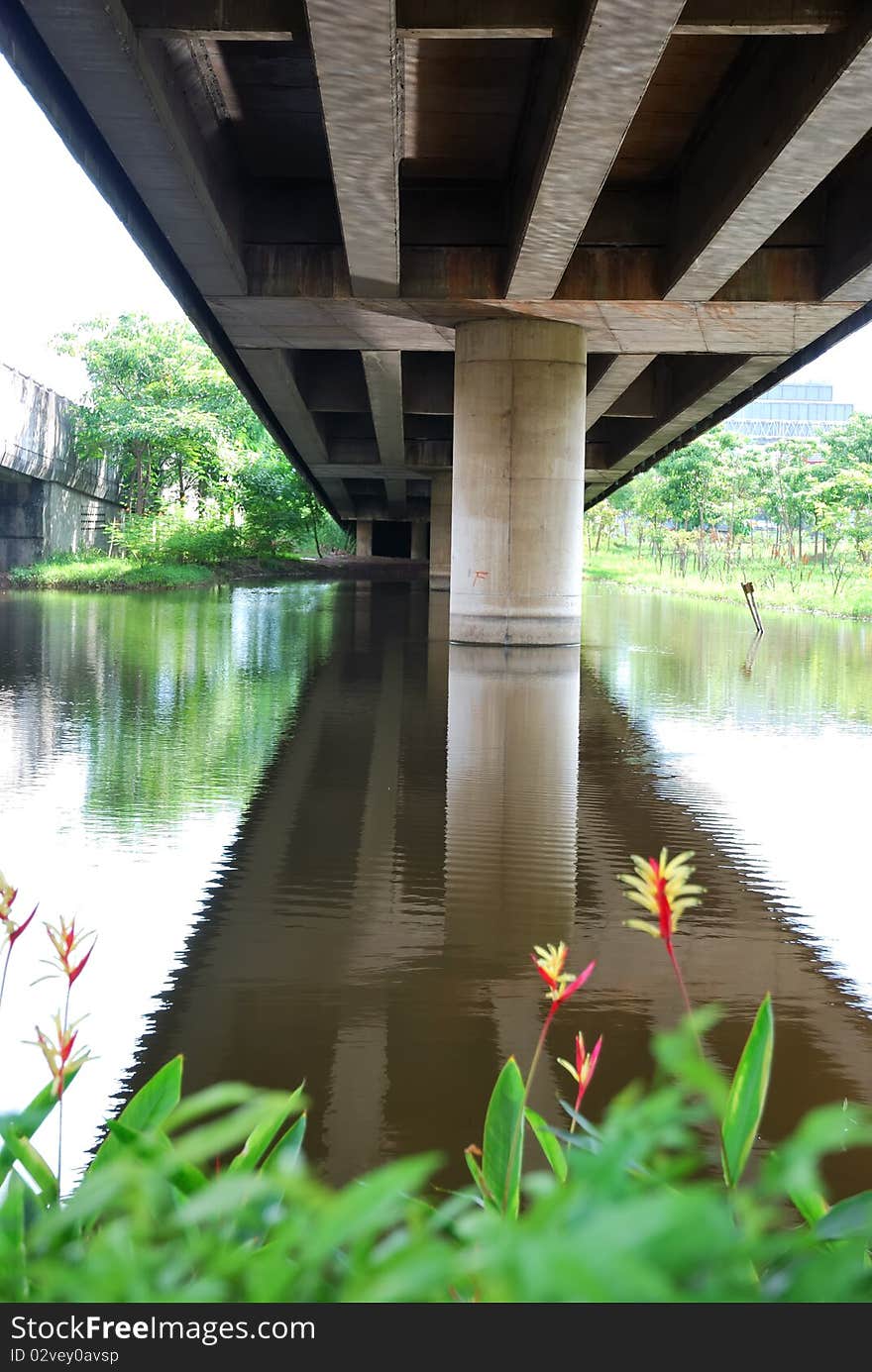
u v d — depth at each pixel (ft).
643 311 80.18
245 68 58.39
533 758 43.80
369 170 54.34
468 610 85.71
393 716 53.26
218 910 24.80
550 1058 17.58
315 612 127.95
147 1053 17.40
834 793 38.27
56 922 23.56
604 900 26.20
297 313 81.97
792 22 44.01
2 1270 3.00
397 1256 2.26
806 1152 2.41
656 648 92.79
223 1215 3.62
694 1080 2.59
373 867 28.55
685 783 39.70
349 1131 14.97
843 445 225.35
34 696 56.90
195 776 39.04
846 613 150.51
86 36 43.80
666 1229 1.88
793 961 22.49
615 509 355.77
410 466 170.40
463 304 78.95
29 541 188.44
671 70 59.26
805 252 76.02
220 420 230.48
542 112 56.80
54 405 185.57
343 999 19.90
